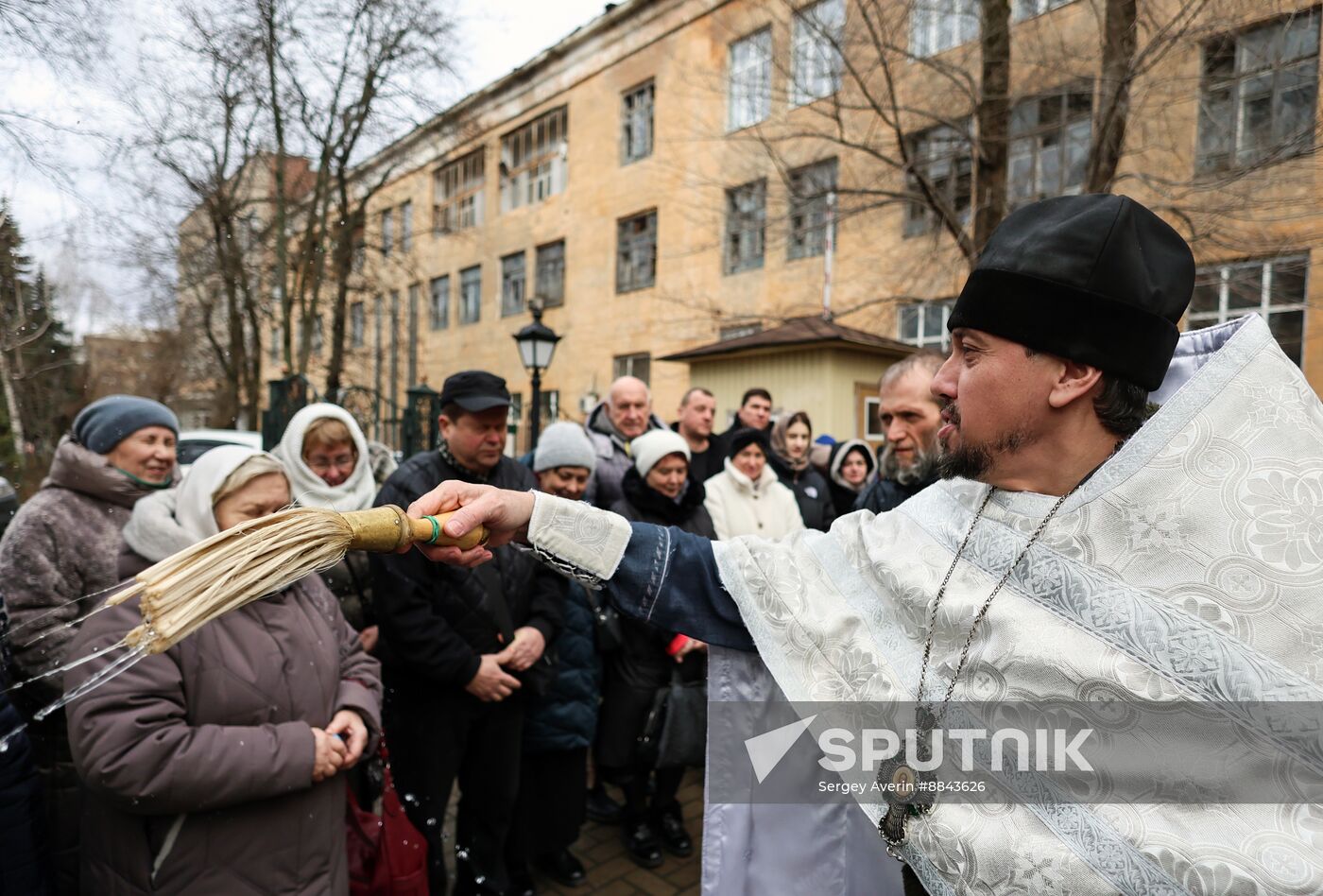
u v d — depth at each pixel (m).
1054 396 0.81
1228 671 0.70
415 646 2.12
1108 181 4.66
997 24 5.07
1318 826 0.65
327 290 13.53
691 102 12.04
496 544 1.06
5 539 2.06
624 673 2.77
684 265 12.88
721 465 4.56
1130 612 0.75
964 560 0.89
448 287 19.50
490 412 2.33
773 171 7.18
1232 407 0.78
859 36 5.16
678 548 1.08
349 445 2.59
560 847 2.66
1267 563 0.71
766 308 11.55
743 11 7.21
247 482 1.62
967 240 5.24
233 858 1.48
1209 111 4.49
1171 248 0.82
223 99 8.54
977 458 0.87
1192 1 4.10
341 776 1.68
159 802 1.39
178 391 14.37
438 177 19.67
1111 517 0.78
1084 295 0.78
